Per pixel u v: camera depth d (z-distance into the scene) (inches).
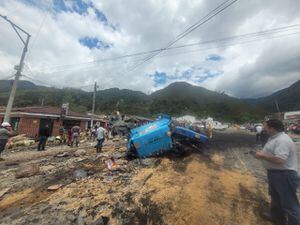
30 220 172.1
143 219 167.8
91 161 382.3
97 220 162.4
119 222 164.7
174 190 221.0
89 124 1327.5
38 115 984.3
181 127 404.8
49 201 208.2
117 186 235.8
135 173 283.9
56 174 309.6
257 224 158.9
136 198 202.1
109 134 887.7
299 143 664.4
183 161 355.3
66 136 815.7
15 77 693.9
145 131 384.8
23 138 782.5
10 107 683.4
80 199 205.8
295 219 142.0
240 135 1122.0
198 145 418.9
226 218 167.8
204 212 176.6
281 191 147.3
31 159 454.9
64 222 166.9
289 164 146.2
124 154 419.2
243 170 308.3
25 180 287.0
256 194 213.3
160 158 366.9
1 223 172.4
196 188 227.9
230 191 221.1
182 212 176.4
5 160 448.8
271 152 152.2
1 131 414.6
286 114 2090.3
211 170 305.0
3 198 231.6
